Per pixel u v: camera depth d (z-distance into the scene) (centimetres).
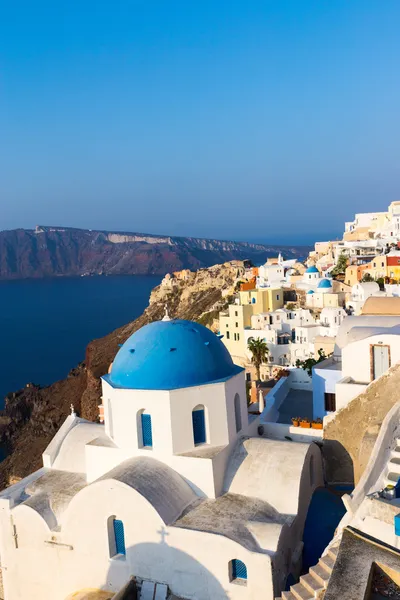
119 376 2466
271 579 1909
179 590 2098
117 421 2439
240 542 1967
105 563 2253
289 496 2208
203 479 2278
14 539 2472
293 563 2114
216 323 10838
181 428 2325
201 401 2355
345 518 1875
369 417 2422
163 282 18900
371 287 8556
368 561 1516
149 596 2127
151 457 2366
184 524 2103
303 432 2683
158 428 2336
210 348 2481
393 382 2366
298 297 9856
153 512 2098
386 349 2606
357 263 11456
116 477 2188
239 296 9719
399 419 2155
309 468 2380
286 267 13450
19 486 2616
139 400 2359
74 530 2302
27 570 2461
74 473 2712
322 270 12225
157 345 2422
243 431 2575
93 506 2234
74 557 2327
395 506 1592
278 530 2019
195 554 2048
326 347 5769
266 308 9206
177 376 2350
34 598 2459
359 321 3138
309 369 3994
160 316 16762
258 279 12750
